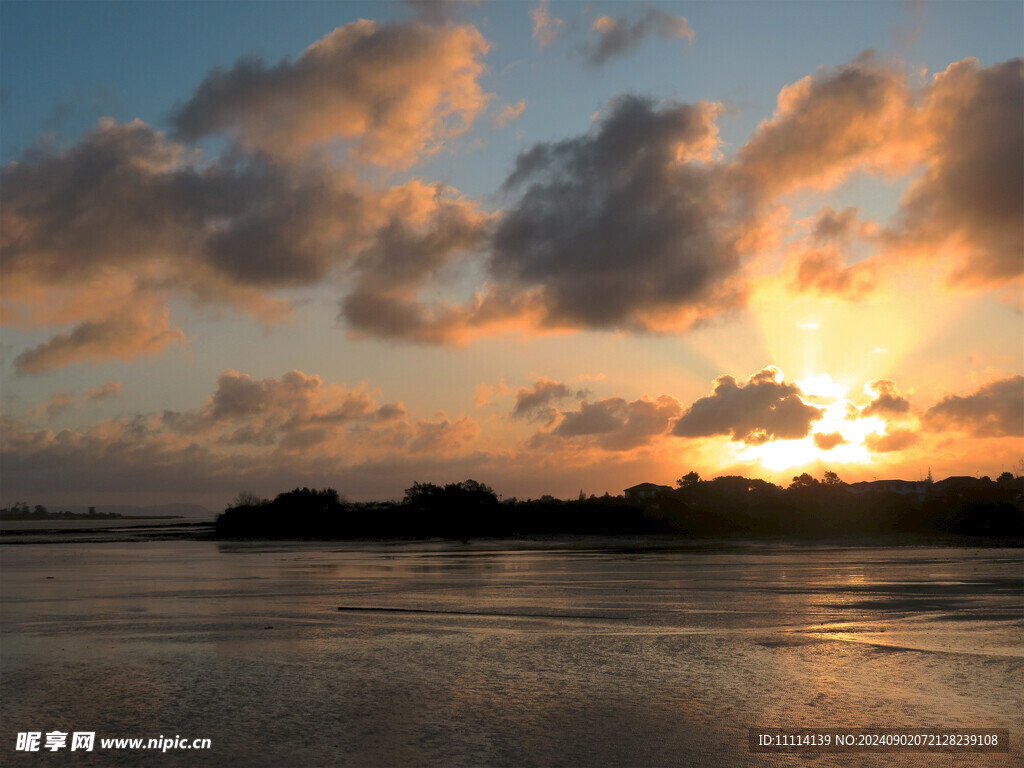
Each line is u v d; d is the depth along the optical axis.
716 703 23.64
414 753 19.22
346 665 29.31
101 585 64.00
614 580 64.75
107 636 36.56
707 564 84.69
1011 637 35.19
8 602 51.47
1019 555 101.88
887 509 193.75
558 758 18.88
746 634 36.16
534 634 36.41
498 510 199.38
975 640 34.41
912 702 23.70
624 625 39.06
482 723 21.61
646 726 21.31
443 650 32.28
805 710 22.84
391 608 46.62
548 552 115.38
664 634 36.16
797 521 190.75
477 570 78.00
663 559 94.81
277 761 18.69
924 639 34.69
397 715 22.36
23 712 22.84
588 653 31.44
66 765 18.48
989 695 24.53
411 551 123.25
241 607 47.81
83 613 45.22
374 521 198.38
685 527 190.62
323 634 36.72
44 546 152.00
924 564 83.81
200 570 81.69
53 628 39.25
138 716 22.34
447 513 195.88
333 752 19.28
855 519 190.00
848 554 105.25
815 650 31.97
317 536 193.38
